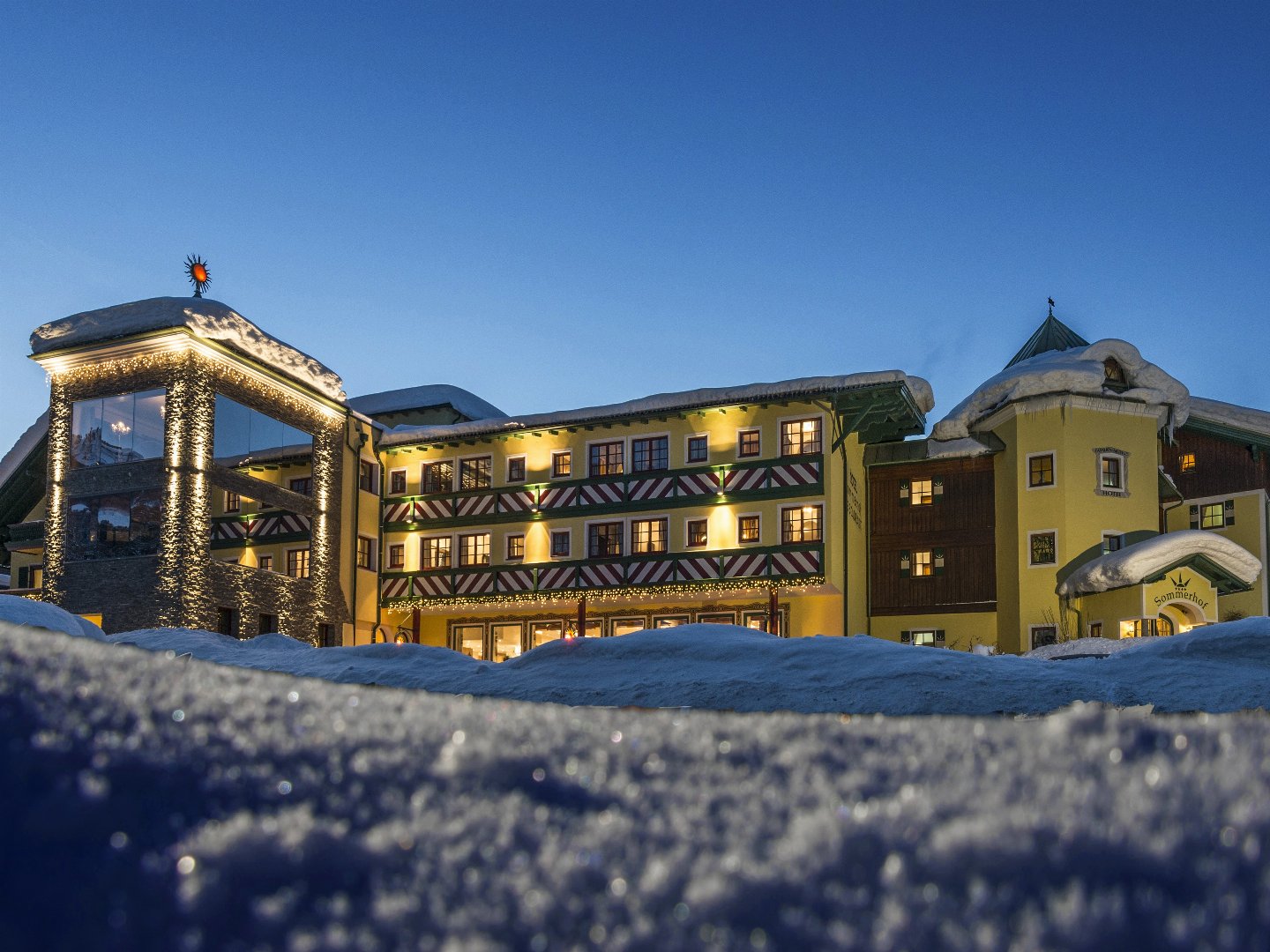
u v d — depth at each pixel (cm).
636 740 256
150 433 2770
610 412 3412
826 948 140
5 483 3612
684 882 160
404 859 172
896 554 3578
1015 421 3400
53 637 333
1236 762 219
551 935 147
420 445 3644
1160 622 3178
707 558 3247
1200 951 134
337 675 1345
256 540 3416
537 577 3447
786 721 294
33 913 150
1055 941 136
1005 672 1139
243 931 148
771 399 3206
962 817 183
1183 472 3775
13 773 193
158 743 219
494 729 261
